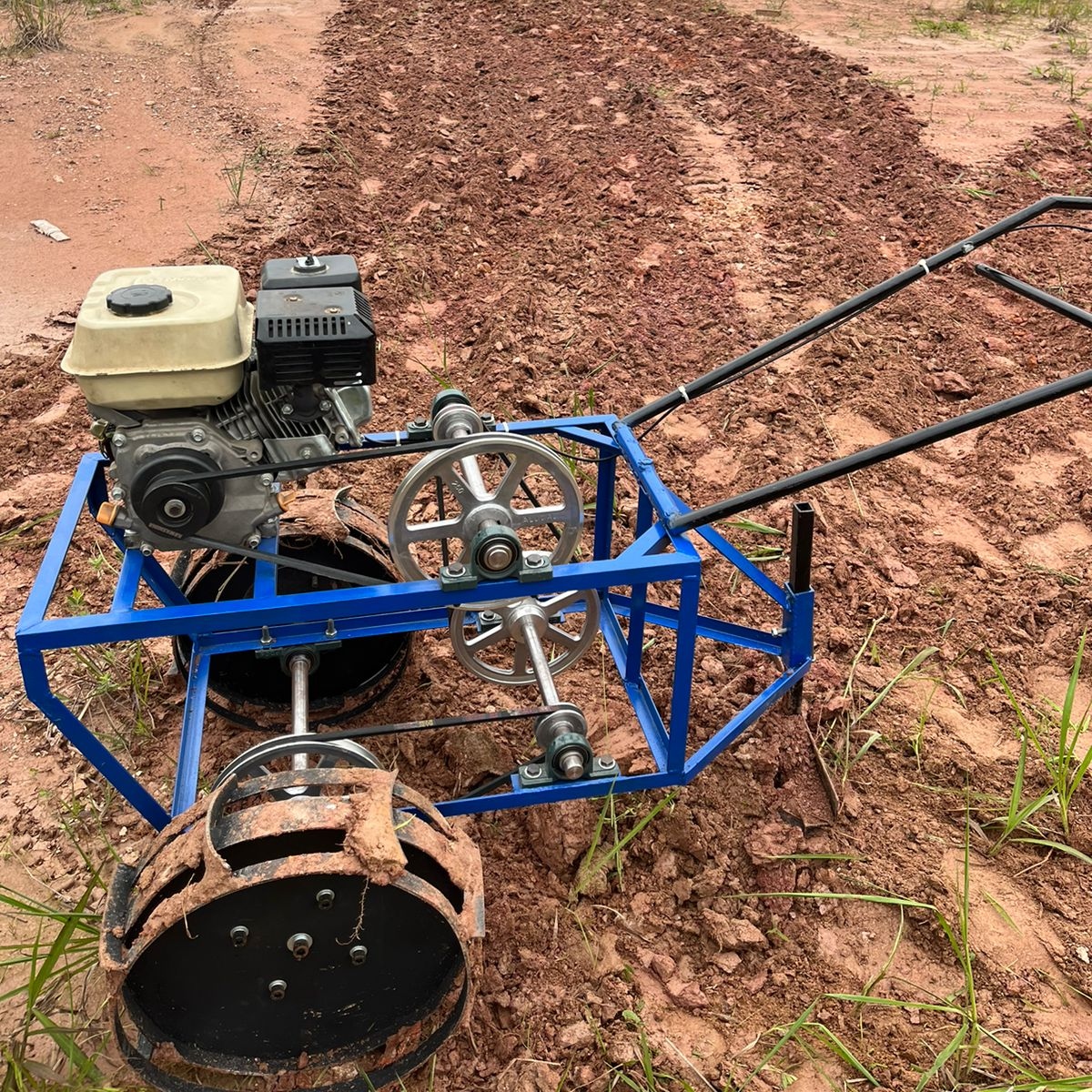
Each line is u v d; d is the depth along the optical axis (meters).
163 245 6.81
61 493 4.65
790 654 3.25
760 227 7.14
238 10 12.30
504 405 5.24
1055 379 5.57
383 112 9.28
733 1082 2.57
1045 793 3.34
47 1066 2.55
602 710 3.60
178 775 2.72
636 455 3.13
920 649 3.94
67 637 2.42
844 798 3.28
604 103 9.45
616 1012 2.71
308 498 3.33
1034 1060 2.61
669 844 3.13
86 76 9.91
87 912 2.91
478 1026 2.70
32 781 3.34
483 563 2.61
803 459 4.97
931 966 2.87
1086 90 10.01
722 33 11.57
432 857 2.28
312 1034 2.40
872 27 12.35
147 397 2.48
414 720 3.53
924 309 6.18
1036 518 4.63
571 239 6.98
